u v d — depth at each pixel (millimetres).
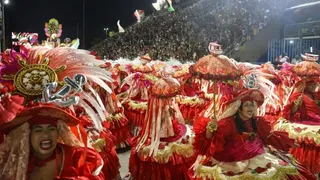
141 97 8000
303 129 5422
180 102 8242
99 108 2877
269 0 20547
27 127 2539
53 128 2604
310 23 15281
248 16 21109
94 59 3037
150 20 27203
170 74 5336
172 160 4820
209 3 24922
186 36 23781
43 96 2547
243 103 3814
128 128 7379
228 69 3721
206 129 3836
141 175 4941
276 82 6297
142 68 7879
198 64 3807
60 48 3008
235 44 20688
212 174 3752
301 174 3857
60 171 2658
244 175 3621
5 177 2508
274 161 3791
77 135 2850
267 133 3943
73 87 2578
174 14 26250
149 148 4914
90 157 2838
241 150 3793
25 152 2514
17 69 2809
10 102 2596
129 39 27188
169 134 4965
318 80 5672
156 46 24375
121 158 7102
